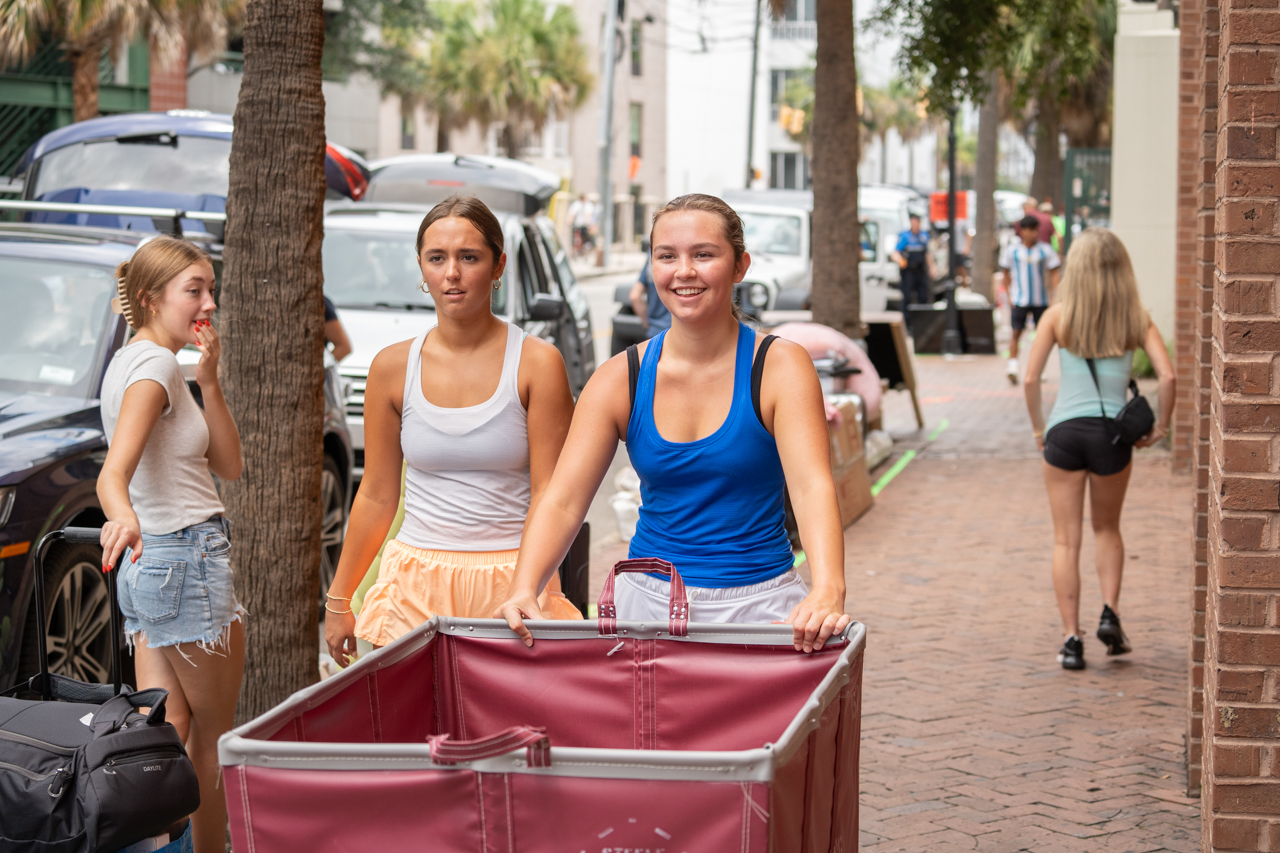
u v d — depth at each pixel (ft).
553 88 167.63
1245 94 13.05
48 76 104.01
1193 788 17.39
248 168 15.10
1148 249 60.13
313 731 8.71
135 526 12.54
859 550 32.71
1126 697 21.48
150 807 10.75
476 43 162.81
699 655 10.03
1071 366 23.20
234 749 7.52
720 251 10.85
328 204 41.22
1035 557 31.71
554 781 7.28
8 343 21.02
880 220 86.94
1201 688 17.34
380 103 163.63
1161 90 59.21
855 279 43.96
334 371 27.73
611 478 42.24
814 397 10.93
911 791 17.62
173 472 14.01
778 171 244.42
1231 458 13.32
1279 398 13.20
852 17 43.09
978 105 51.06
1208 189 17.30
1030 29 53.21
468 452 13.17
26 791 10.59
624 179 223.51
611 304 112.88
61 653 18.63
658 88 228.43
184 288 14.19
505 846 7.37
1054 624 25.93
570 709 10.27
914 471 44.09
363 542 13.91
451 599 13.34
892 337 50.29
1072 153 78.95
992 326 81.05
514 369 13.17
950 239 80.23
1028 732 19.88
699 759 7.11
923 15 49.37
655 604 11.46
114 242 23.77
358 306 36.60
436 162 53.88
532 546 11.13
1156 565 30.48
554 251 47.78
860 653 9.41
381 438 13.73
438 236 12.95
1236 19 12.96
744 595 11.35
